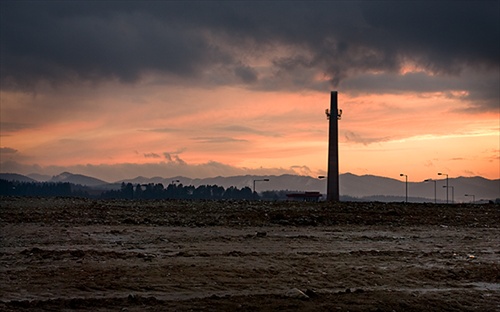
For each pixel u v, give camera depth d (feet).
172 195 598.34
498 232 117.91
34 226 103.86
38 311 52.60
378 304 59.36
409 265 79.15
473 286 70.33
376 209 149.89
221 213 131.64
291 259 79.05
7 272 66.64
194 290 62.85
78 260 73.77
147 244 89.76
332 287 67.10
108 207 139.33
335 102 311.27
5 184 634.43
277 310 55.88
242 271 70.85
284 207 150.51
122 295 59.72
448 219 135.23
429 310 59.67
